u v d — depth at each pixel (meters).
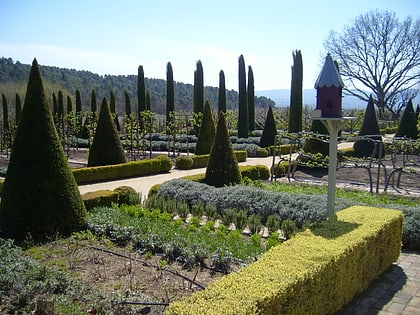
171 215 8.58
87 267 5.87
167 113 31.41
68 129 27.22
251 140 27.03
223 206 9.02
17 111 31.55
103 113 16.41
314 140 16.70
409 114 24.62
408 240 7.23
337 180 14.63
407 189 13.02
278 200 8.66
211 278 5.45
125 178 16.16
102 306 4.34
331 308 4.46
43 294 4.63
